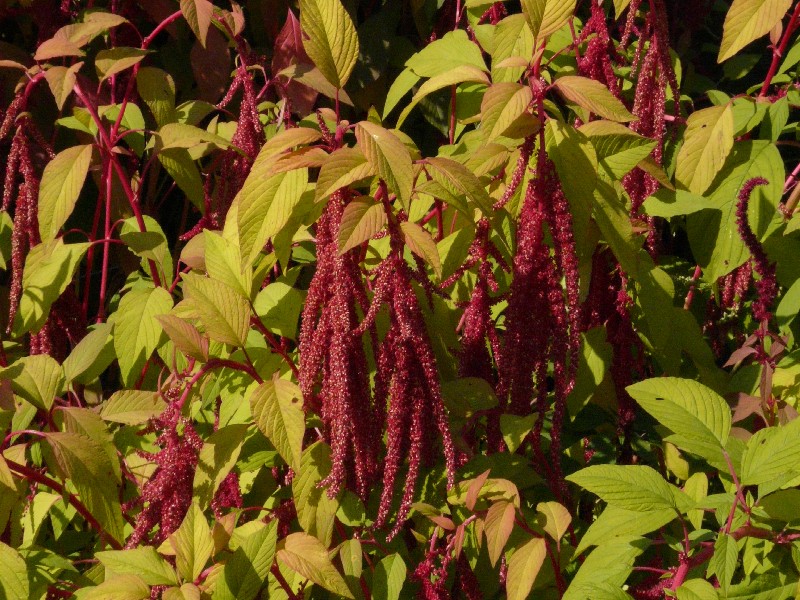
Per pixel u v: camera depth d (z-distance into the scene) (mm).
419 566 1856
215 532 1842
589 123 2096
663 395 1756
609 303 2398
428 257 1726
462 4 3164
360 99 3264
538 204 1847
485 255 2031
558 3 1894
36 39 3467
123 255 3201
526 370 1916
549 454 2439
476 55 2602
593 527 1771
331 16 1854
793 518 1618
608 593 1552
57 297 2488
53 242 2484
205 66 3021
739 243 2357
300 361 1856
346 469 1944
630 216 2348
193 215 3498
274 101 3174
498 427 2082
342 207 1763
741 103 2551
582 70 2283
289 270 2459
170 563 1871
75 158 2371
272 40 3279
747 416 2230
